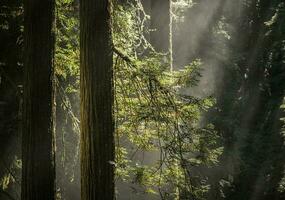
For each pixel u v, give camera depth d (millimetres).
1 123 13484
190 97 10102
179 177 10180
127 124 10539
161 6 13586
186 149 10055
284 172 26281
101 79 9734
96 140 9695
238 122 26531
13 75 13875
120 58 10203
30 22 9875
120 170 9875
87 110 9766
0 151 13359
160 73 9797
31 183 9859
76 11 11836
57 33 11367
